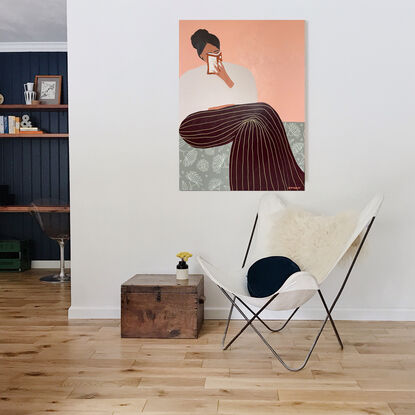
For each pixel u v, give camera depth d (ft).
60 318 11.62
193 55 11.37
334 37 11.34
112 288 11.68
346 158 11.42
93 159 11.60
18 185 19.51
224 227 11.54
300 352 9.14
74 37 11.49
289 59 11.30
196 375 7.99
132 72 11.50
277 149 11.39
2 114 19.34
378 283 11.48
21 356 8.89
